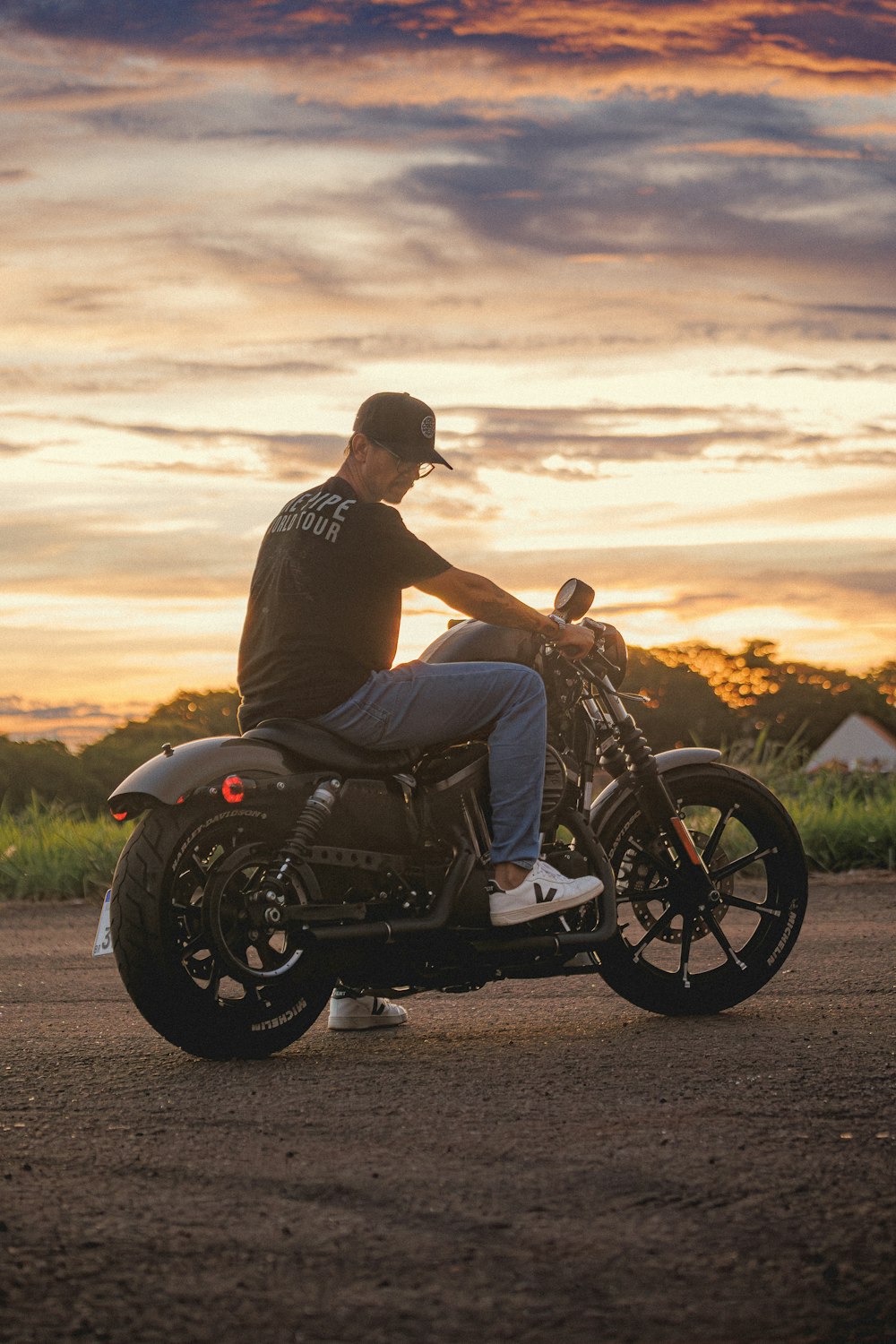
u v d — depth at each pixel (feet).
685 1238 8.03
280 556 13.32
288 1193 8.88
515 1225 8.26
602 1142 9.80
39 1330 6.97
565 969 13.79
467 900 13.12
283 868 12.42
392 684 13.03
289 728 12.94
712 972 14.55
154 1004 12.41
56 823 32.24
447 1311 7.16
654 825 14.39
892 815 28.94
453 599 13.26
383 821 13.01
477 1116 10.60
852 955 17.75
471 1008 15.20
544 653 13.99
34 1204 8.69
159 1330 6.97
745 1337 6.88
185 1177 9.21
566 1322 7.04
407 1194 8.80
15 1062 12.78
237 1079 12.00
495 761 13.19
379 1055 12.89
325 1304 7.25
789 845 14.84
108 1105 11.17
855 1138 9.78
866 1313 7.09
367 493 13.76
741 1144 9.68
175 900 12.54
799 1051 12.41
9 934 22.54
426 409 13.73
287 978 12.67
